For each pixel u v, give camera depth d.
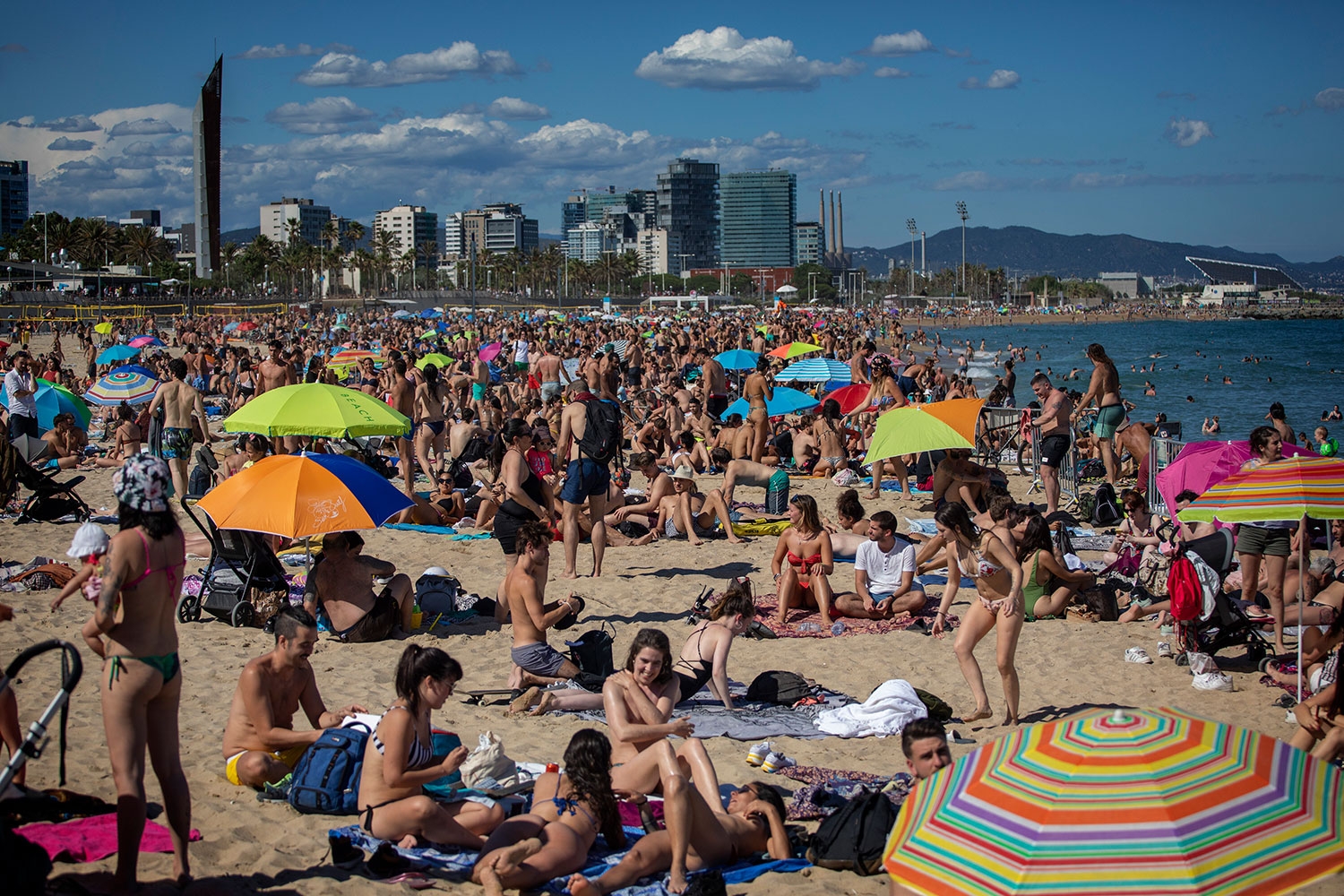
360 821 5.52
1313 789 3.29
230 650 8.48
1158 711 3.61
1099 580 10.89
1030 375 58.34
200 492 14.45
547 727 7.16
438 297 161.88
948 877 3.21
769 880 5.13
